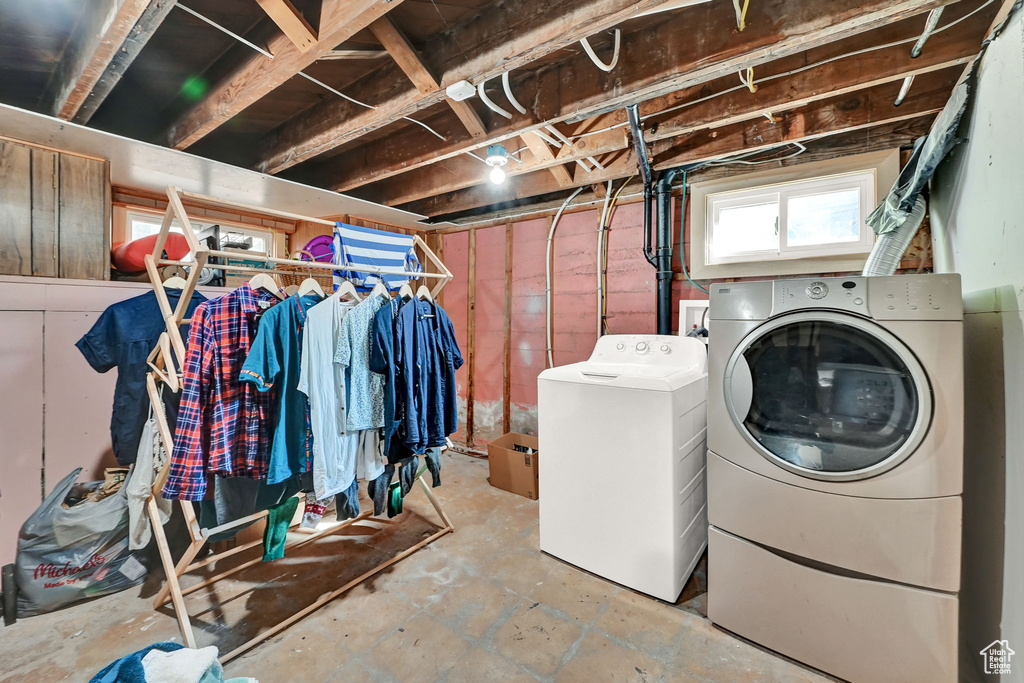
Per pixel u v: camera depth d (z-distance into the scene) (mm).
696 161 2457
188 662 806
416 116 2303
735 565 1597
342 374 1727
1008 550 1218
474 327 3865
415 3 1450
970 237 1520
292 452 1587
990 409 1330
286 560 2072
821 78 1713
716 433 1636
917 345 1274
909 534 1296
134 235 2625
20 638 1562
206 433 1473
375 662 1468
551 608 1751
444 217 4047
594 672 1434
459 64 1568
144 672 763
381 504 1981
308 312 1643
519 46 1424
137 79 1927
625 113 2082
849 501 1372
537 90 1917
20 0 1420
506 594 1837
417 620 1674
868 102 1964
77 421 1986
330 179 2885
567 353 3322
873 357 1359
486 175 2752
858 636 1369
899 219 1792
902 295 1293
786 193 2416
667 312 2672
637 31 1642
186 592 1811
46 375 1894
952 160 1718
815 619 1437
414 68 1583
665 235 2648
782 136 2180
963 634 1462
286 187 2604
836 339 1420
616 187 3029
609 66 1569
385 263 1993
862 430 1370
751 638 1566
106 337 1910
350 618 1684
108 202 2084
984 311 1381
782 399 1514
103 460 2068
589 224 3191
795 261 2404
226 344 1491
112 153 2025
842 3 1263
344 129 2004
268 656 1490
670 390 1750
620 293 3055
